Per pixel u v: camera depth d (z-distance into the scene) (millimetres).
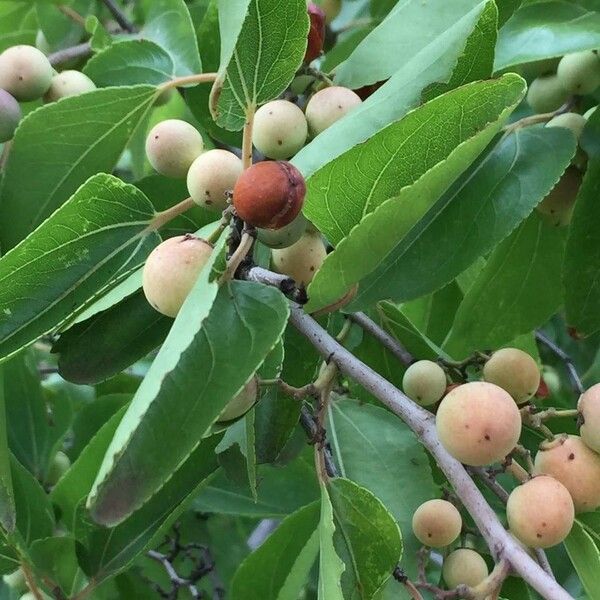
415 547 171
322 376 145
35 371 241
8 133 186
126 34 271
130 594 241
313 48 179
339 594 121
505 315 219
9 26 277
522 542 137
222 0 130
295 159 141
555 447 142
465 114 124
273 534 184
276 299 120
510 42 195
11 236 181
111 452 105
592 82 208
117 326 164
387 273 164
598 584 136
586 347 331
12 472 200
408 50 168
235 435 170
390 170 129
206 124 209
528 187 171
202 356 114
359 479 184
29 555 193
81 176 183
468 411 133
